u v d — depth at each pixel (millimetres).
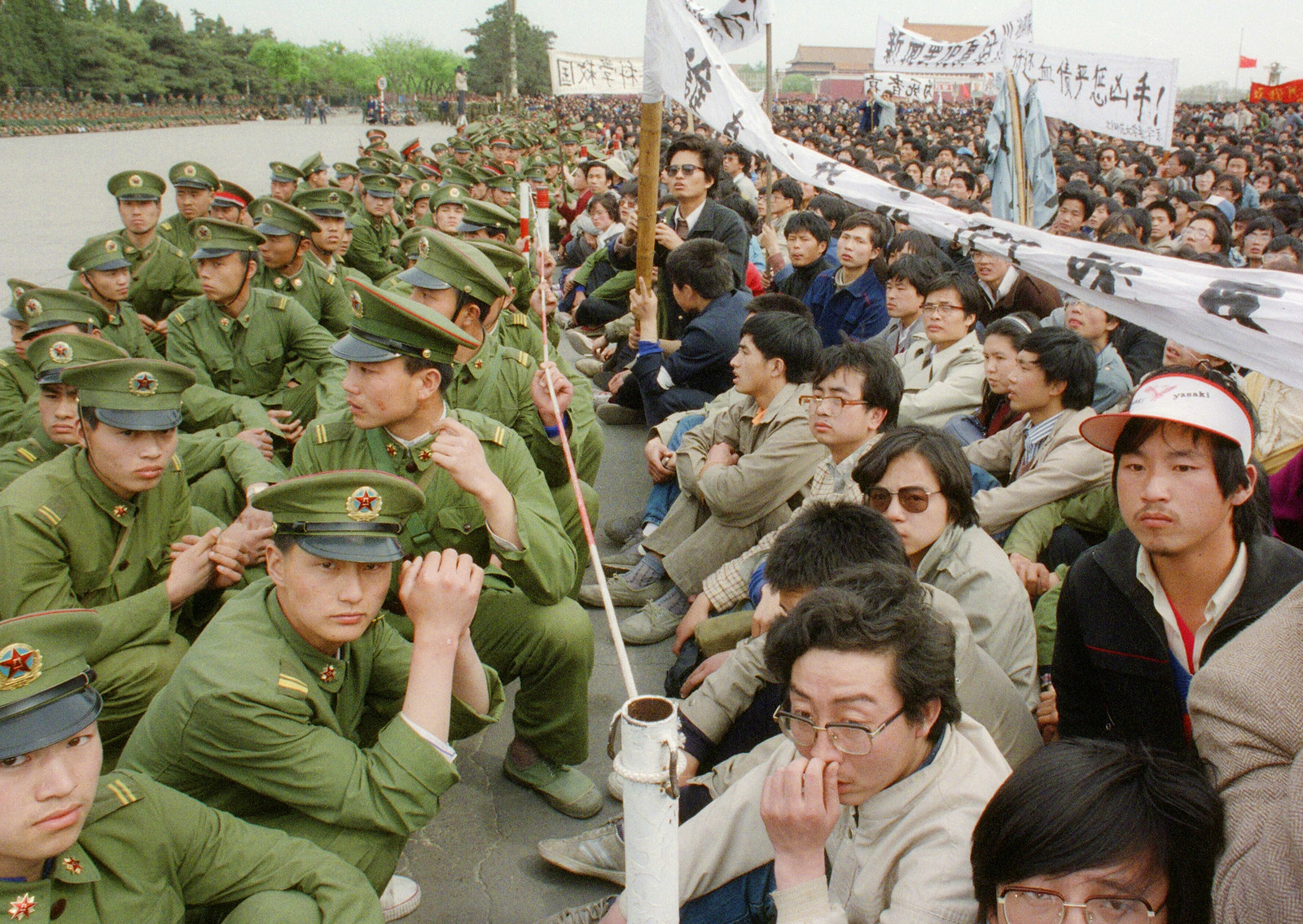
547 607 3062
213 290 4766
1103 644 2359
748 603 3586
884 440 2730
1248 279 2307
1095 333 4547
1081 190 8438
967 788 1822
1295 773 1487
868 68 96688
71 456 2951
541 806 3254
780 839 1746
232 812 2311
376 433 2883
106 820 1842
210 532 3105
